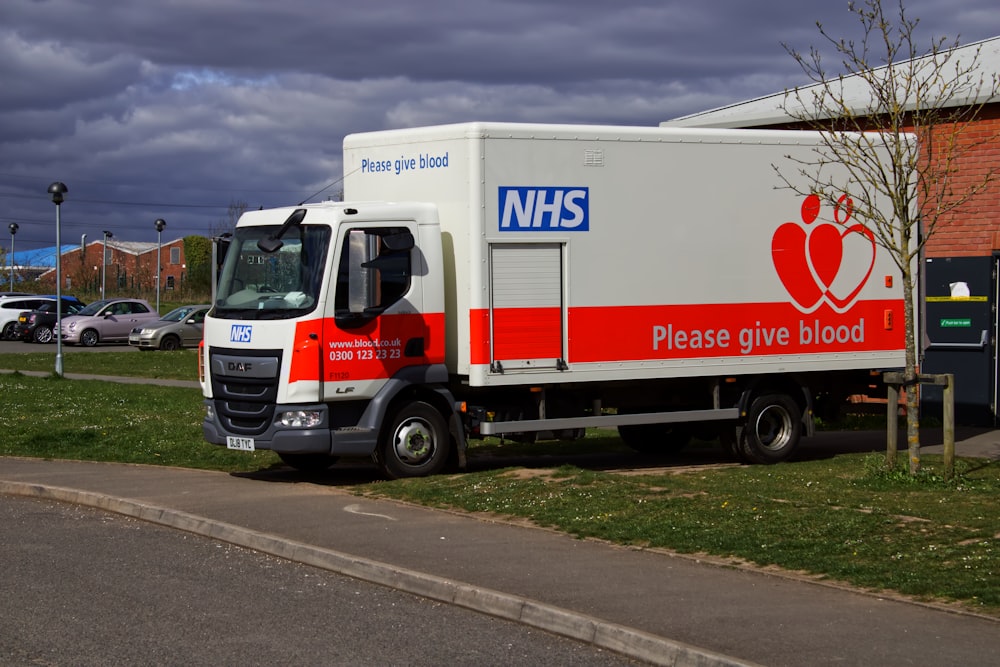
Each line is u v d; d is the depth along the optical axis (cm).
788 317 1437
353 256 1230
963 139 1881
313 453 1313
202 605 784
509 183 1270
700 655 636
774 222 1423
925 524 974
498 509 1073
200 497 1165
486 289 1262
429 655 675
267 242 1222
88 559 930
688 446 1747
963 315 1808
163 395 2377
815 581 805
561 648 693
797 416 1484
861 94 2000
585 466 1471
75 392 2417
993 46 2095
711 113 2372
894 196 1199
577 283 1309
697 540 928
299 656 669
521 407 1339
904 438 1689
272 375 1224
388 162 1354
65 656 662
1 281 7475
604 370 1328
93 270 8800
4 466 1411
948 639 664
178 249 11512
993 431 1766
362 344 1238
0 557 936
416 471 1287
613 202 1327
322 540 950
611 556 890
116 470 1380
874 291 1490
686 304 1374
